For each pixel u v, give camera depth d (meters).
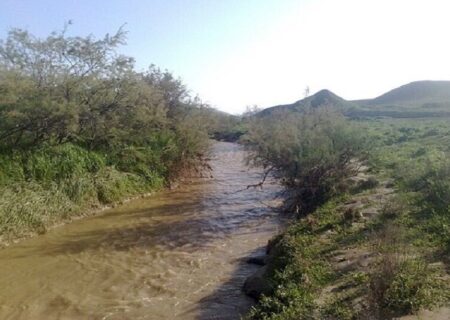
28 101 13.76
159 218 14.89
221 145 40.09
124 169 18.50
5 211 12.23
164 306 8.13
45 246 11.84
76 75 15.70
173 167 21.22
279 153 15.58
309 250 8.46
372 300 5.58
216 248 11.59
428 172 12.43
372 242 8.20
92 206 15.49
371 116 57.75
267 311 6.55
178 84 23.11
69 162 15.40
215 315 7.58
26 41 14.96
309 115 17.02
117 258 10.95
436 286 5.92
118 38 16.48
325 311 5.74
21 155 14.20
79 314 7.91
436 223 8.59
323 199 13.90
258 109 21.38
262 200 17.56
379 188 13.23
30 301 8.48
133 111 17.34
